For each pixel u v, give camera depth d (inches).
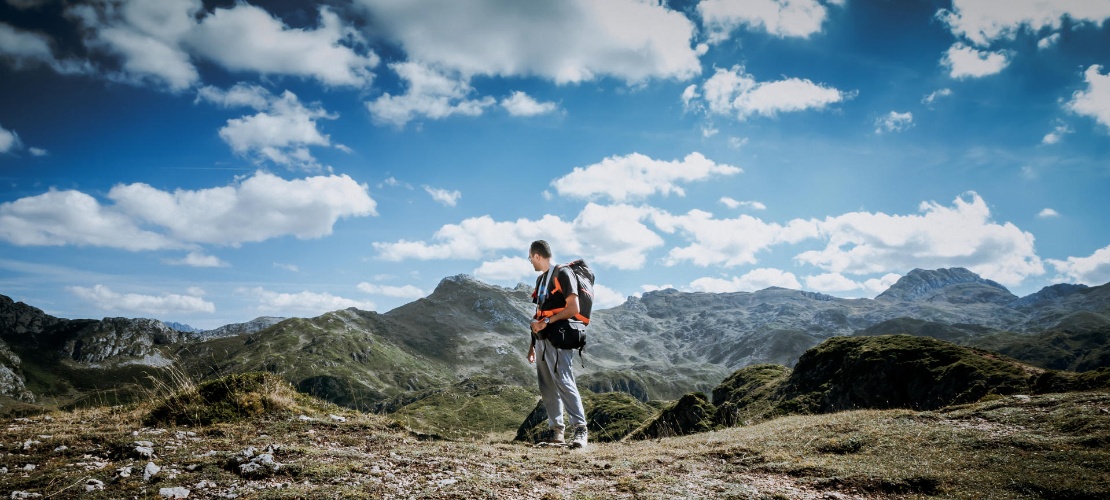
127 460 234.4
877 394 1448.1
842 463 288.4
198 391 367.2
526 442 353.4
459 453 282.0
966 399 1066.1
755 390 2010.3
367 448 284.8
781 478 266.7
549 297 329.1
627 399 2805.1
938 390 1240.2
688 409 968.3
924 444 322.7
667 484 233.6
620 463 276.2
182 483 202.8
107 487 196.5
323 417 363.9
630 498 209.3
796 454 315.0
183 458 238.1
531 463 268.1
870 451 314.7
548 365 329.7
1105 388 539.8
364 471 221.8
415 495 193.6
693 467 277.9
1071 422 350.3
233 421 340.2
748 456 307.6
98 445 256.2
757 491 231.9
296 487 194.5
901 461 289.7
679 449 333.1
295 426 328.8
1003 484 247.9
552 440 332.8
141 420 337.4
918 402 1302.9
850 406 1520.7
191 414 341.7
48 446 251.3
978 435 333.1
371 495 188.7
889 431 358.6
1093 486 233.9
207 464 227.3
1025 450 299.4
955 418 406.3
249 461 226.2
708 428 908.0
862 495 245.4
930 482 256.8
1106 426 327.0
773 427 445.4
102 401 388.5
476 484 214.8
